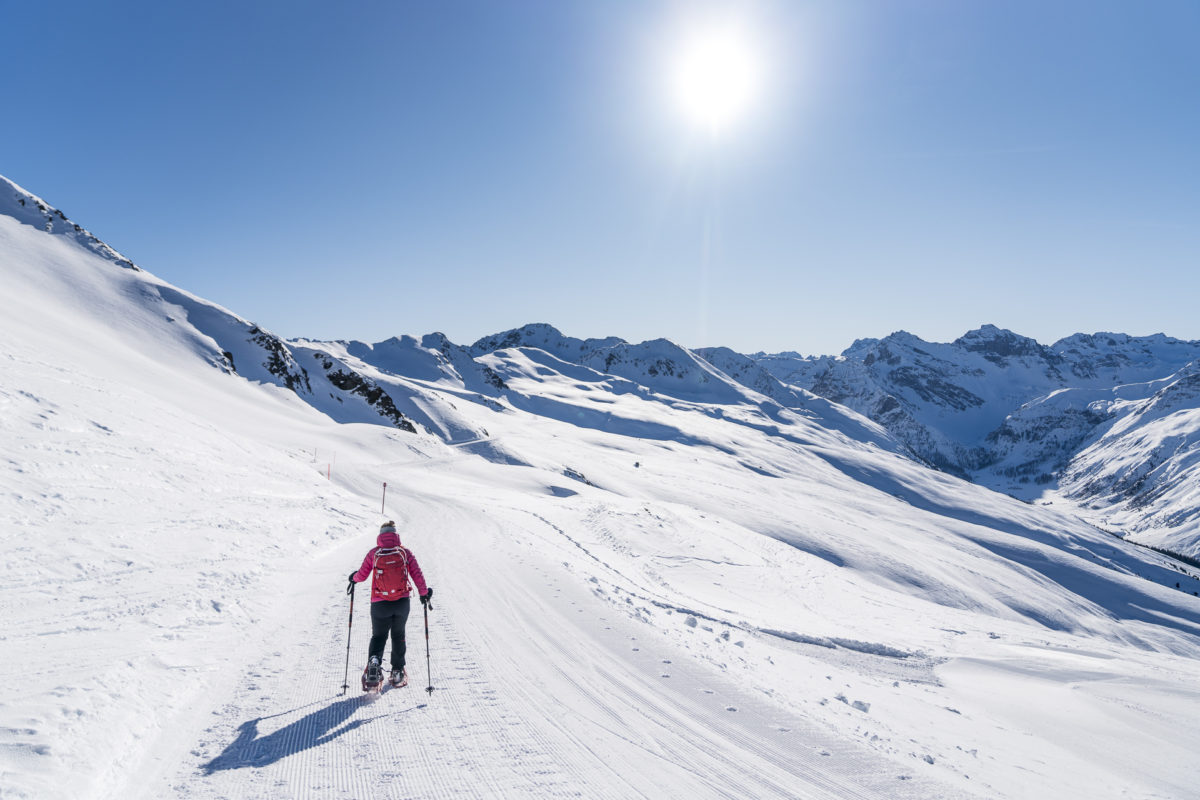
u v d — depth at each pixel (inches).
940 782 212.4
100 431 722.2
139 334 2979.8
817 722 264.7
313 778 183.0
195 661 269.3
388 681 263.4
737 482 5196.9
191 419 1188.5
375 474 1974.7
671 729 236.7
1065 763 378.9
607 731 230.8
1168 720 550.3
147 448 757.9
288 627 346.0
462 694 259.6
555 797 179.5
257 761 191.8
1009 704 542.9
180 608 336.2
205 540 509.4
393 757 199.2
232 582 413.7
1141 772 407.8
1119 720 539.2
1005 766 326.3
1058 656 790.5
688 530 1402.6
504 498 1833.2
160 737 200.1
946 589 2437.3
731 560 1172.5
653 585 810.8
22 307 2036.2
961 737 379.6
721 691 283.6
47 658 241.9
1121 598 4037.9
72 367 1021.2
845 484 7490.2
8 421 607.8
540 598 462.3
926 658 695.1
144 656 260.5
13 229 3294.8
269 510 745.0
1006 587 2901.1
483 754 205.0
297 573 496.7
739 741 230.2
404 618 261.3
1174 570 6107.3
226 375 3085.6
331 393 3983.8
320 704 241.0
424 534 893.8
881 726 333.4
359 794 175.2
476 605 427.5
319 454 2148.1
